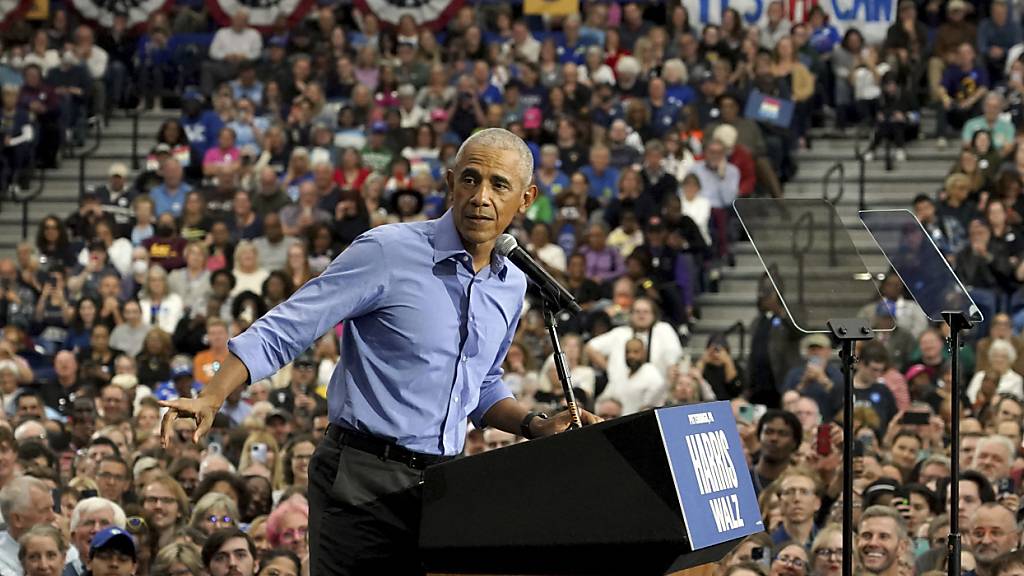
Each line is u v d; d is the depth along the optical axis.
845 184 37.81
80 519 16.52
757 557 16.30
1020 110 37.25
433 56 41.41
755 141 36.59
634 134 36.81
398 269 8.87
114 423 23.17
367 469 8.87
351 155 36.03
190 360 28.95
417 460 8.90
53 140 40.72
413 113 39.06
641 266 31.59
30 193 40.12
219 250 33.53
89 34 42.72
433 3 43.94
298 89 40.44
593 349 28.61
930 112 40.41
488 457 8.38
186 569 15.01
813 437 20.86
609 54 40.62
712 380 28.03
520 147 8.96
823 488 19.39
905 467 21.12
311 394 26.06
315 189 34.88
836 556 15.79
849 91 39.44
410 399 8.88
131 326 31.39
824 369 26.02
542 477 8.24
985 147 34.84
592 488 8.12
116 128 42.44
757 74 38.09
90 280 33.09
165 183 36.66
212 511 17.09
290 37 42.75
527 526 8.22
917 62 40.12
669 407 8.16
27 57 42.50
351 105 39.09
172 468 20.17
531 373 26.39
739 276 34.25
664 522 7.95
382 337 8.93
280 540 16.94
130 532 16.97
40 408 24.39
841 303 11.09
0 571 15.87
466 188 8.88
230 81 41.62
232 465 22.02
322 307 8.75
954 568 11.32
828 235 11.29
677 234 32.50
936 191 37.56
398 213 33.69
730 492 8.36
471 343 9.02
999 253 31.44
